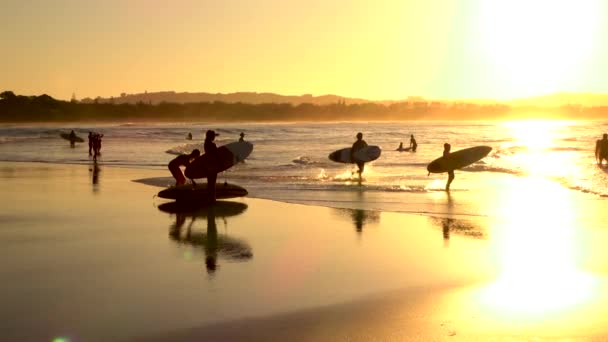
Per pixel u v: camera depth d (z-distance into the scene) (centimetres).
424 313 766
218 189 1786
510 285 885
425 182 2261
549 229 1313
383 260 1045
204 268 991
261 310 780
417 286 885
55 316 757
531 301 809
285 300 822
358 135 2380
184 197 1750
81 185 2216
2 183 2281
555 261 1027
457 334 692
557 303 799
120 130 10344
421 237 1239
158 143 6091
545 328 707
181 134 8706
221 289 873
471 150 2080
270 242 1195
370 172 2700
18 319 748
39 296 838
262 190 2033
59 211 1590
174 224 1396
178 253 1099
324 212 1567
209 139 1747
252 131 10231
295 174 2603
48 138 7231
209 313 770
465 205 1669
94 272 964
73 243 1186
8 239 1224
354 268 990
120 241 1205
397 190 2009
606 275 934
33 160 3659
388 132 9875
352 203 1720
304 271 973
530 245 1153
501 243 1176
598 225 1360
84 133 8775
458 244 1170
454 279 921
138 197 1873
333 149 4688
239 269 984
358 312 772
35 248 1140
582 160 3384
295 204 1712
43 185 2214
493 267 991
